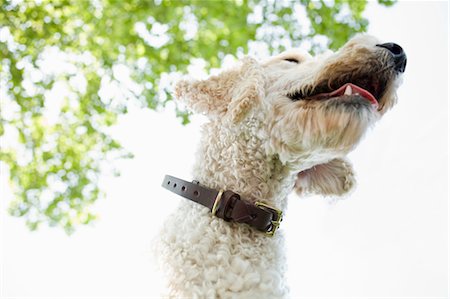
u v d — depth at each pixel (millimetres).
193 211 613
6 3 1298
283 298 597
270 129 614
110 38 1370
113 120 1427
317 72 604
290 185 659
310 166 643
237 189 619
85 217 1447
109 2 1354
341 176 708
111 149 1426
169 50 1355
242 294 563
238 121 584
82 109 1406
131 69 1369
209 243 586
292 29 1305
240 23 1330
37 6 1323
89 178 1458
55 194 1432
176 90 648
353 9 1293
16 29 1320
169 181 645
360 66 590
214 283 567
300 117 594
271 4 1318
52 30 1337
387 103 614
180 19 1362
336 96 601
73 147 1460
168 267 593
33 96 1368
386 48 598
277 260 613
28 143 1432
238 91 608
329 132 578
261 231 606
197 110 634
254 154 623
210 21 1353
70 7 1340
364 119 580
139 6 1361
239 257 581
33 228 1422
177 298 571
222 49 1331
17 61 1330
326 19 1281
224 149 625
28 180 1434
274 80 641
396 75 601
